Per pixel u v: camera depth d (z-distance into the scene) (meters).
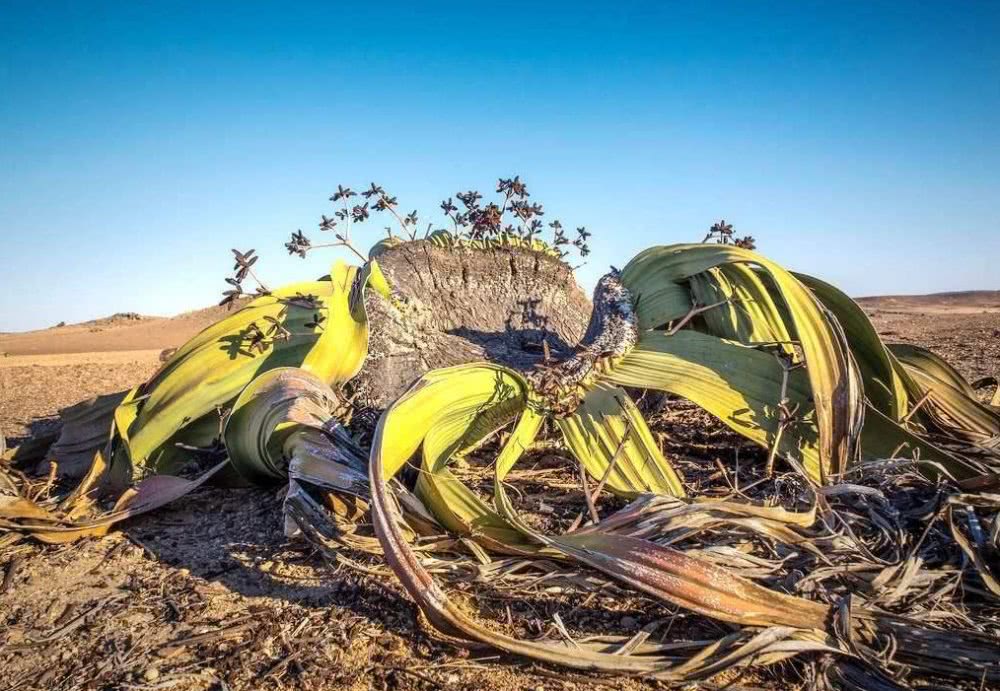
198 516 3.12
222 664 1.95
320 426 2.96
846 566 2.16
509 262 4.94
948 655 1.83
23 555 2.76
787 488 2.91
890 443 3.08
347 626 2.11
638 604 2.16
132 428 3.55
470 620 1.90
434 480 2.52
